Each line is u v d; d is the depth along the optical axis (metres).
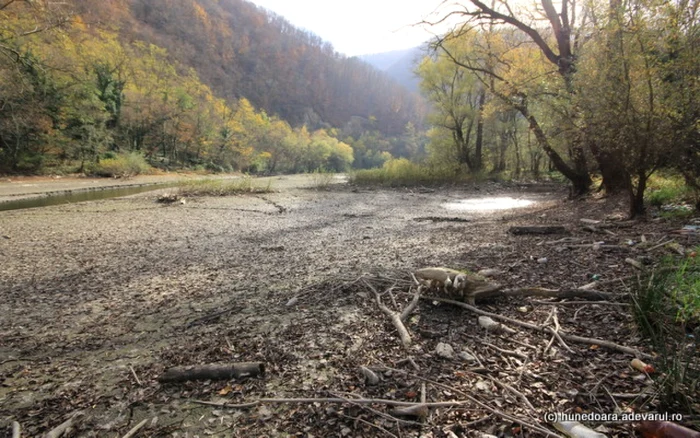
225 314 3.81
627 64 5.96
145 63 51.34
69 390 2.52
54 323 3.71
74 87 29.88
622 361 2.41
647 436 1.74
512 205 14.85
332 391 2.33
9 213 12.27
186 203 15.31
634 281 3.33
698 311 2.68
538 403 2.07
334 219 11.38
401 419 2.02
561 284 3.99
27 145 28.11
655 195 8.16
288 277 5.10
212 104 63.06
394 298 3.88
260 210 13.50
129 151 39.00
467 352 2.71
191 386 2.49
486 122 26.86
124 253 6.93
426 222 10.57
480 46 14.48
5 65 19.47
